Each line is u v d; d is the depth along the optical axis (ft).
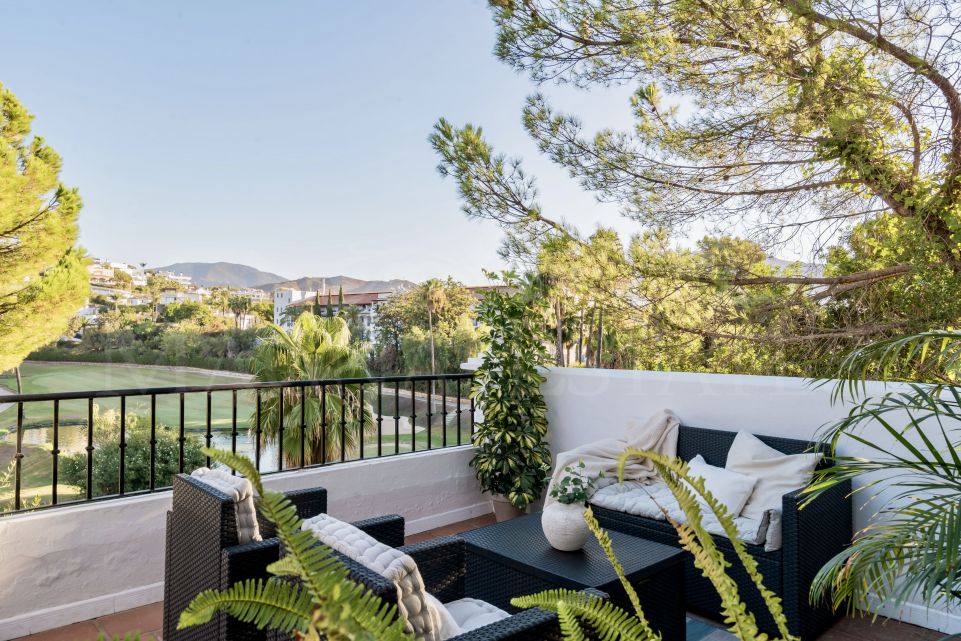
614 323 19.35
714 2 15.03
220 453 1.66
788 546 8.67
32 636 8.71
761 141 16.57
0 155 31.86
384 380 13.60
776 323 17.72
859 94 14.56
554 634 4.75
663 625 8.13
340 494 12.29
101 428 37.06
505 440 14.03
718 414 12.54
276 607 1.90
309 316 39.68
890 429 5.64
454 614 6.59
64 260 33.88
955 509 4.87
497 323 14.42
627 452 2.15
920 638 8.95
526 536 9.10
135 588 9.69
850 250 17.61
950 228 14.49
